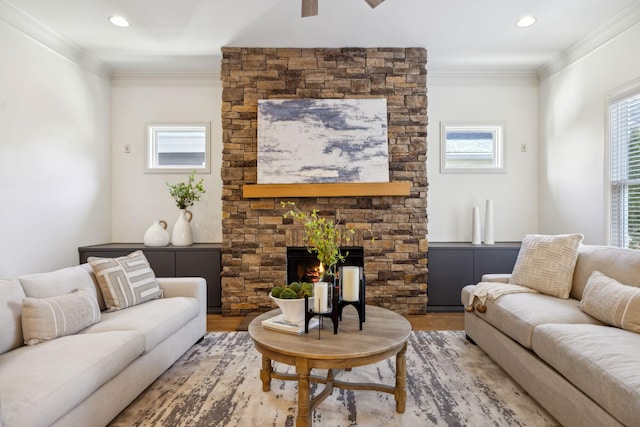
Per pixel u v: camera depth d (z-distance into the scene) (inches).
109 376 70.4
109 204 173.5
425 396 84.7
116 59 161.3
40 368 62.8
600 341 69.3
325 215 150.7
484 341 107.0
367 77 151.3
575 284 103.0
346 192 146.7
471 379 93.5
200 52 155.1
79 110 152.3
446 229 177.5
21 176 123.6
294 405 81.1
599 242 137.0
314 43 147.4
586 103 143.0
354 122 149.6
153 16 124.8
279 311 95.6
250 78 150.6
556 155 162.6
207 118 175.9
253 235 150.8
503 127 176.9
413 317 148.9
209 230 176.1
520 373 86.6
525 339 84.1
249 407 80.3
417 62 151.3
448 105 177.3
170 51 153.7
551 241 109.1
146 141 175.5
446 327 136.7
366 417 76.3
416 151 151.3
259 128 148.8
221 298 153.8
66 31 134.8
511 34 139.3
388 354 72.1
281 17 126.4
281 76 150.7
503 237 177.2
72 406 61.0
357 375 95.7
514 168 177.2
